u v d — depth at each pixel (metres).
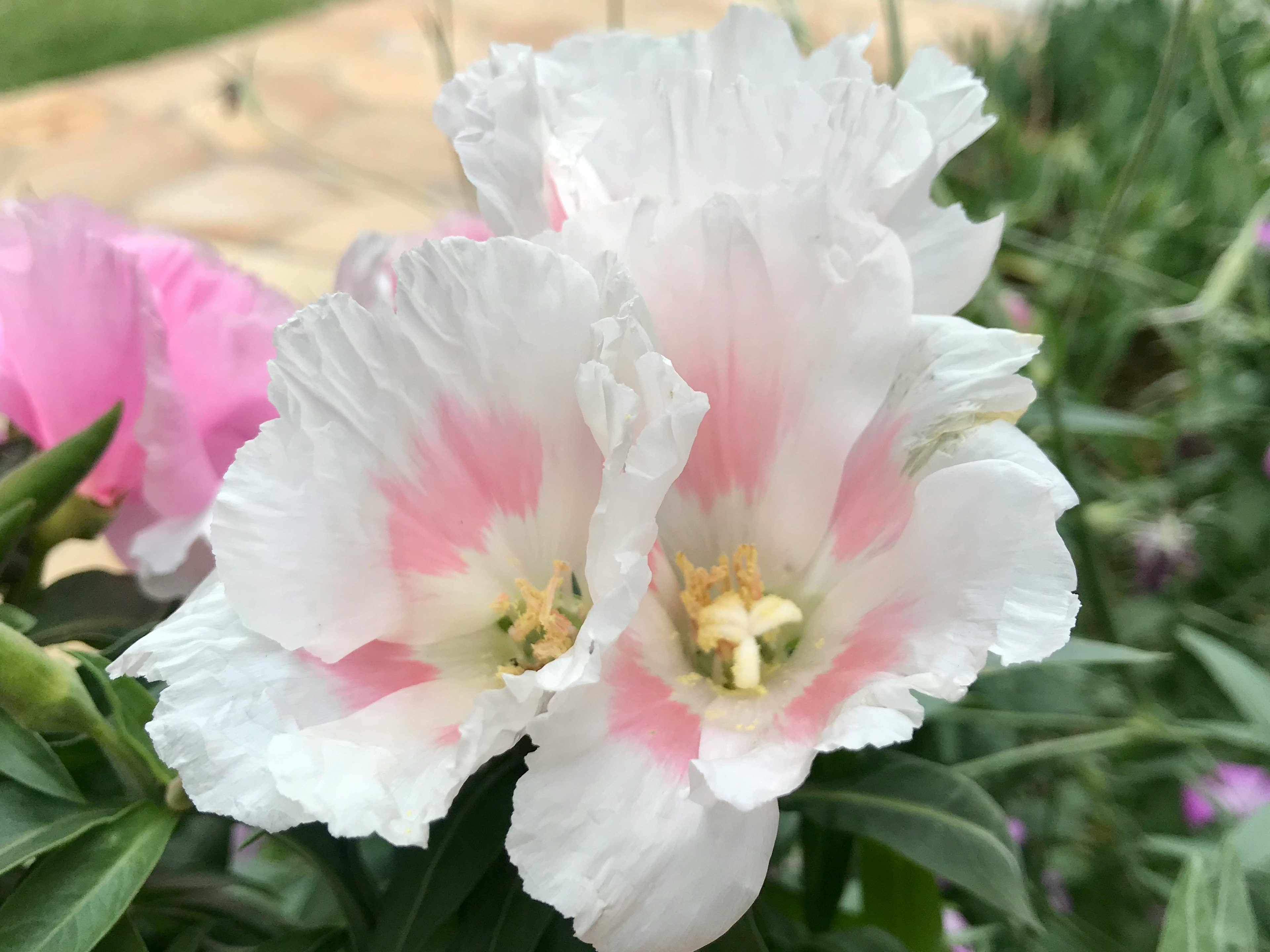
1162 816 0.28
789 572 0.13
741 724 0.11
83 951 0.11
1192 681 0.31
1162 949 0.13
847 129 0.11
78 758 0.14
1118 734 0.20
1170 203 0.42
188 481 0.13
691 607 0.12
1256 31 0.42
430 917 0.12
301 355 0.10
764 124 0.12
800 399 0.12
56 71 0.77
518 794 0.09
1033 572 0.10
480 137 0.12
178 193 0.62
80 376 0.13
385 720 0.10
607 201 0.12
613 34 0.13
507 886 0.12
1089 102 0.50
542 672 0.09
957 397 0.11
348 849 0.13
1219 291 0.32
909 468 0.11
